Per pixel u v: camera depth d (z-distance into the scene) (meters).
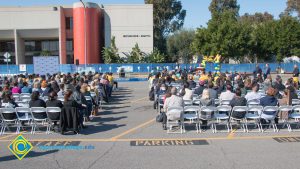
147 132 11.84
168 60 73.50
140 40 57.72
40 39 60.22
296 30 53.81
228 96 13.38
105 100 20.28
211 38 54.53
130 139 10.82
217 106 12.41
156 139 10.77
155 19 82.25
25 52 60.94
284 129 12.11
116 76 44.56
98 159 8.64
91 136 11.32
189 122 12.65
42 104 12.27
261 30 56.06
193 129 12.21
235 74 23.28
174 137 11.00
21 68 45.31
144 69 46.09
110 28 57.53
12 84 19.38
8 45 61.47
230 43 52.88
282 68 51.41
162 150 9.42
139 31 57.66
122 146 9.95
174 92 12.09
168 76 19.36
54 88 17.62
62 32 56.34
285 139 10.58
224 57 54.62
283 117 11.77
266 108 11.52
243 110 11.55
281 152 9.06
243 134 11.34
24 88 17.59
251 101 13.09
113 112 16.67
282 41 53.72
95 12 55.00
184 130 11.80
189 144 10.06
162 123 12.77
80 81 18.16
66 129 11.69
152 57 54.94
